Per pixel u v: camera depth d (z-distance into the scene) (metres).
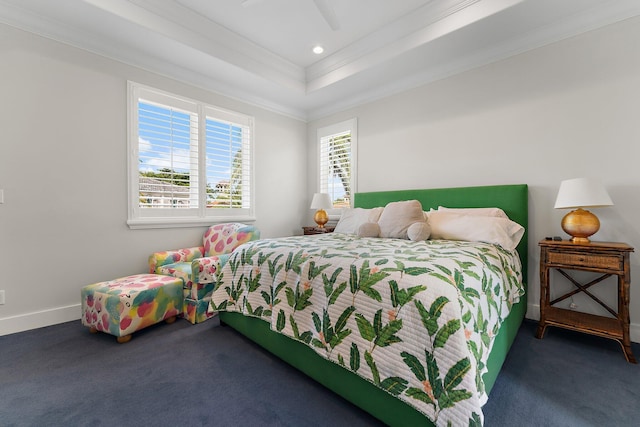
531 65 2.45
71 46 2.40
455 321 0.97
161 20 2.45
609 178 2.11
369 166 3.71
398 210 2.51
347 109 3.96
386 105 3.52
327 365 1.39
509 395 1.40
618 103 2.08
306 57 3.32
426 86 3.14
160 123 2.96
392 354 1.08
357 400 1.25
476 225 2.20
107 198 2.60
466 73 2.84
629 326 1.83
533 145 2.45
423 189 3.10
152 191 2.89
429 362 0.99
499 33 2.41
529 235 2.47
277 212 4.15
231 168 3.61
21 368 1.65
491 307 1.30
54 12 2.17
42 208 2.28
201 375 1.59
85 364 1.70
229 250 2.93
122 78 2.68
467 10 2.30
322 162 4.34
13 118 2.15
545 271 2.07
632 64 2.02
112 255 2.63
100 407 1.32
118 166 2.66
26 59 2.20
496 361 1.37
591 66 2.17
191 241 3.21
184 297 2.44
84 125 2.47
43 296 2.28
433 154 3.09
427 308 1.03
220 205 3.49
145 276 2.45
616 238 2.09
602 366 1.67
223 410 1.31
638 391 1.43
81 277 2.46
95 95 2.53
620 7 2.04
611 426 1.19
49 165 2.30
